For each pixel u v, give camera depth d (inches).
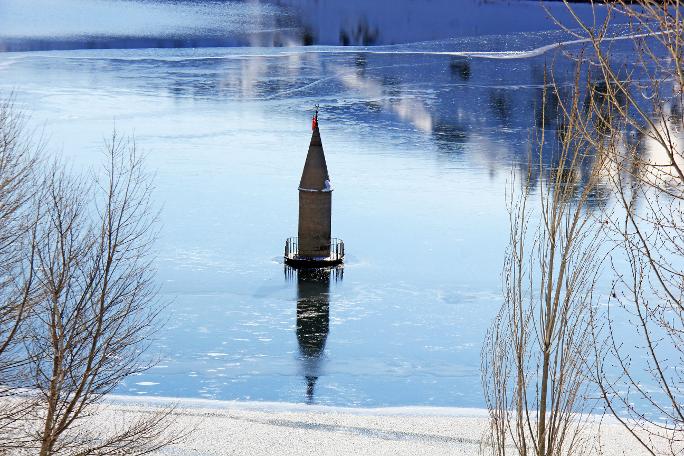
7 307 1615.4
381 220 5757.9
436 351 3666.3
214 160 7278.5
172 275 4463.6
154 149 7544.3
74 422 1900.8
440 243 5246.1
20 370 1660.9
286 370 3415.4
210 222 5482.3
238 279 4493.1
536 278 4311.0
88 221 2849.4
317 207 4808.1
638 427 2194.9
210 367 3398.1
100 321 1563.7
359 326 3951.8
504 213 5841.5
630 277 3944.4
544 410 1330.0
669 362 3218.5
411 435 2156.7
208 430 2128.4
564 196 1349.7
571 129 1312.7
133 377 3228.3
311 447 2058.3
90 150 7121.1
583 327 2768.2
